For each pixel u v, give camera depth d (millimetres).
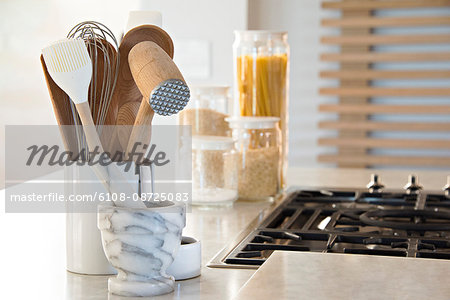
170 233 843
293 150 4426
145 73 810
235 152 1577
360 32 4219
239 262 1017
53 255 1064
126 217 827
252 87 1758
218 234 1256
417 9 4191
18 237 1185
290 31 4363
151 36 972
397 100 4273
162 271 870
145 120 910
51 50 816
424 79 4215
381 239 1133
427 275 846
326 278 831
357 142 4238
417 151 4270
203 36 4258
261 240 1156
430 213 1368
